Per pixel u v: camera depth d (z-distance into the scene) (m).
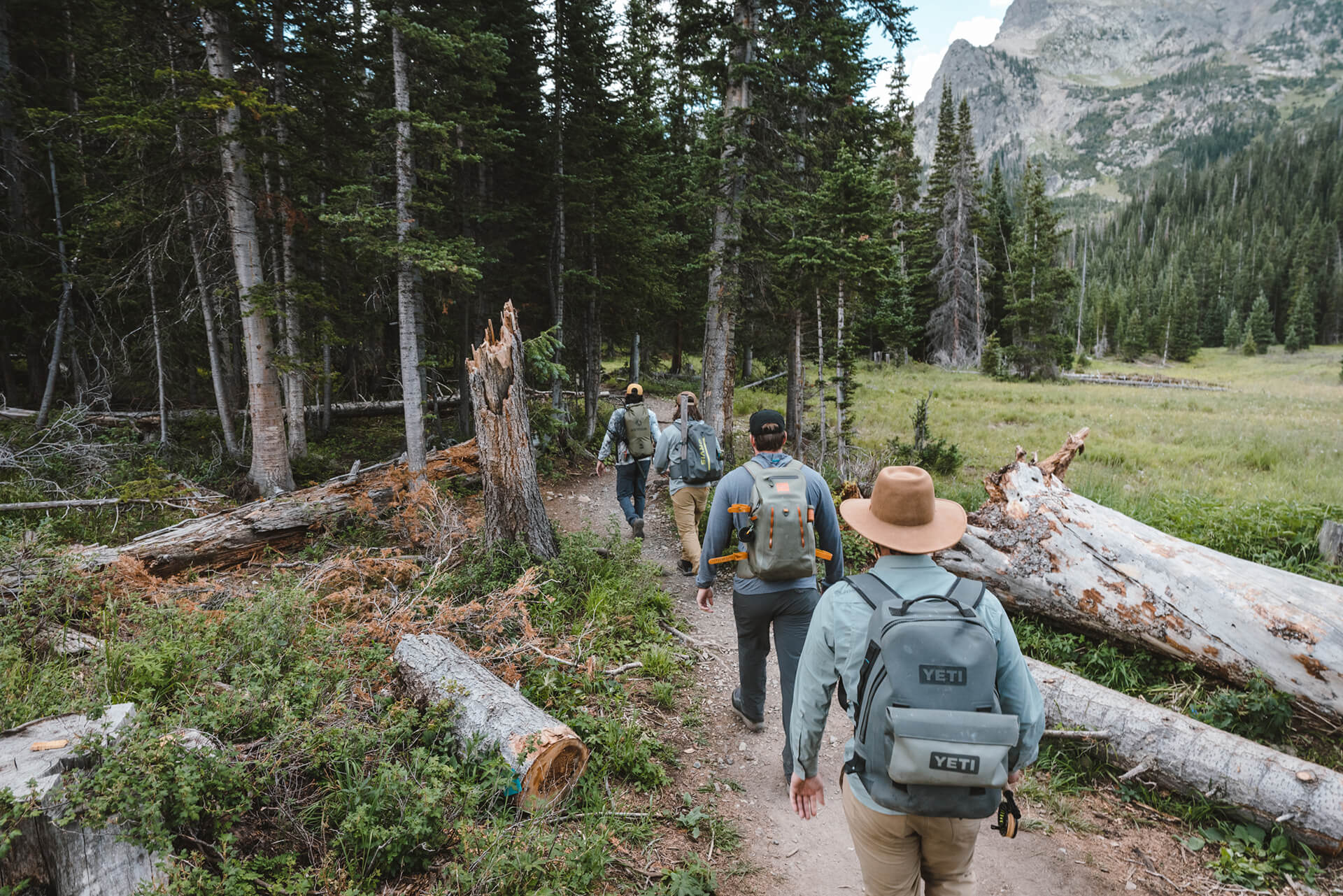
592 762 3.77
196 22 10.60
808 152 11.83
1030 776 4.10
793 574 3.57
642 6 12.06
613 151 15.83
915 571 2.18
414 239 10.49
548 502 11.10
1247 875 3.34
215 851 2.56
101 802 2.24
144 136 9.49
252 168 10.14
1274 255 96.88
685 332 32.69
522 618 4.92
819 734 2.24
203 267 12.24
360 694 3.66
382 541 7.27
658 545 8.73
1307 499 9.36
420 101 11.12
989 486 6.21
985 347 42.41
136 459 11.59
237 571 6.48
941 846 2.08
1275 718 4.28
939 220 41.91
